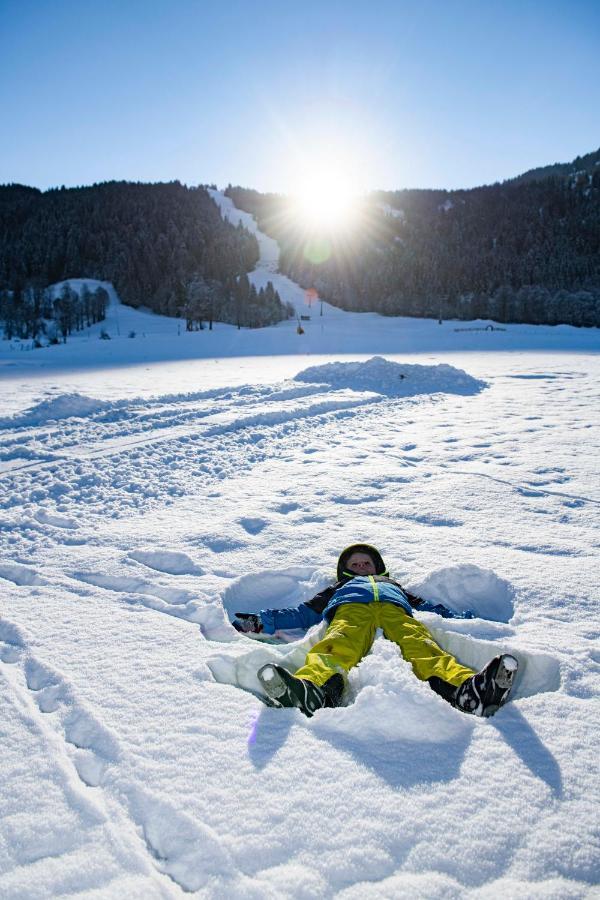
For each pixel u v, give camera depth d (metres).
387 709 2.03
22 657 2.54
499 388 14.27
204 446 7.52
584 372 18.44
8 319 95.88
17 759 1.88
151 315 119.31
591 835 1.55
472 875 1.43
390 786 1.71
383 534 4.22
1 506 5.10
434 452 7.19
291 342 53.09
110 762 1.85
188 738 1.96
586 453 6.91
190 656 2.53
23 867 1.48
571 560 3.67
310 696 2.14
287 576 3.61
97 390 15.02
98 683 2.31
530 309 100.94
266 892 1.39
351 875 1.43
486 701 2.07
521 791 1.70
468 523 4.46
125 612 3.01
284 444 7.76
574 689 2.24
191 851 1.52
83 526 4.54
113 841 1.56
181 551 3.90
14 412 9.95
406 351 37.56
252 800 1.67
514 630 2.77
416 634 2.69
